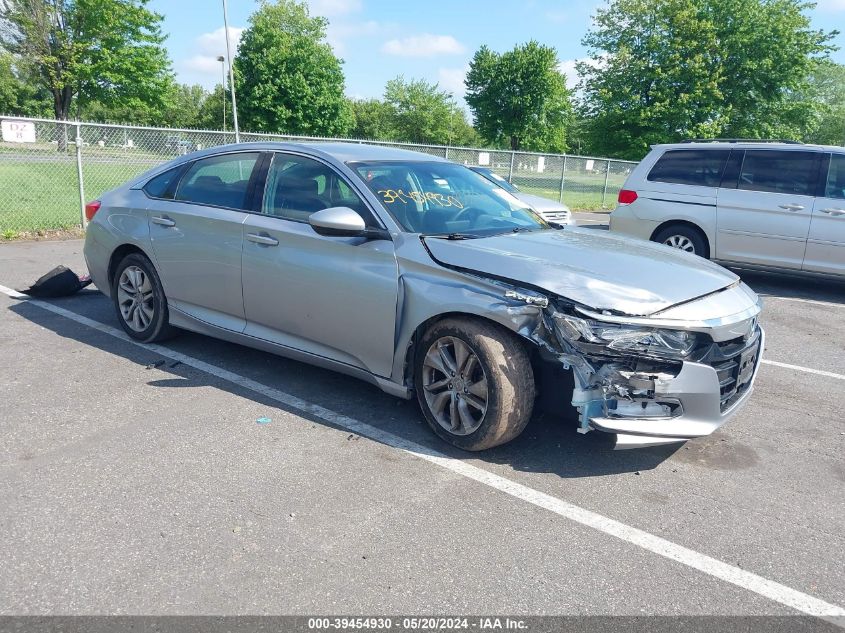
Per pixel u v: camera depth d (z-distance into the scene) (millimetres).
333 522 2986
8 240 10117
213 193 4844
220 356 5180
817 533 3053
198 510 3043
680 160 9156
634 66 31656
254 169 4668
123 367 4871
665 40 31625
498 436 3504
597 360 3264
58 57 42688
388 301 3799
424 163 4699
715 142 9039
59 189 15297
